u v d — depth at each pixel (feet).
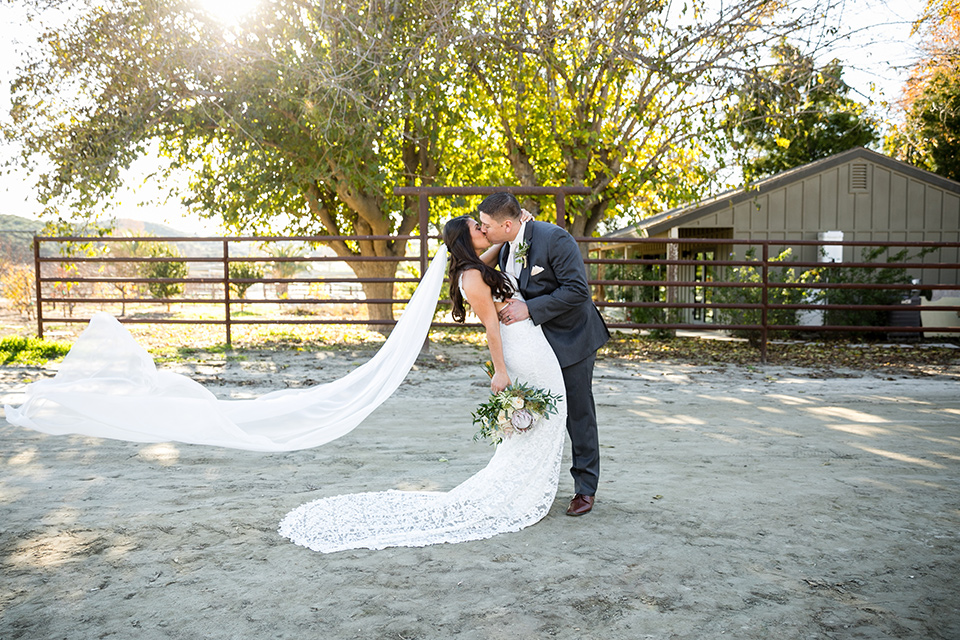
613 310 59.00
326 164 39.04
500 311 11.70
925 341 43.14
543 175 44.96
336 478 13.74
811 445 16.43
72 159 36.58
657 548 10.15
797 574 9.21
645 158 46.11
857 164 48.88
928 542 10.36
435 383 25.30
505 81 43.01
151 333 46.91
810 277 44.11
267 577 9.13
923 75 44.11
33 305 58.90
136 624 7.84
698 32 38.11
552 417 11.60
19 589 8.70
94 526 10.92
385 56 34.78
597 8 36.55
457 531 10.86
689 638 7.54
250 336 45.06
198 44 34.86
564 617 8.02
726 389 24.34
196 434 11.50
